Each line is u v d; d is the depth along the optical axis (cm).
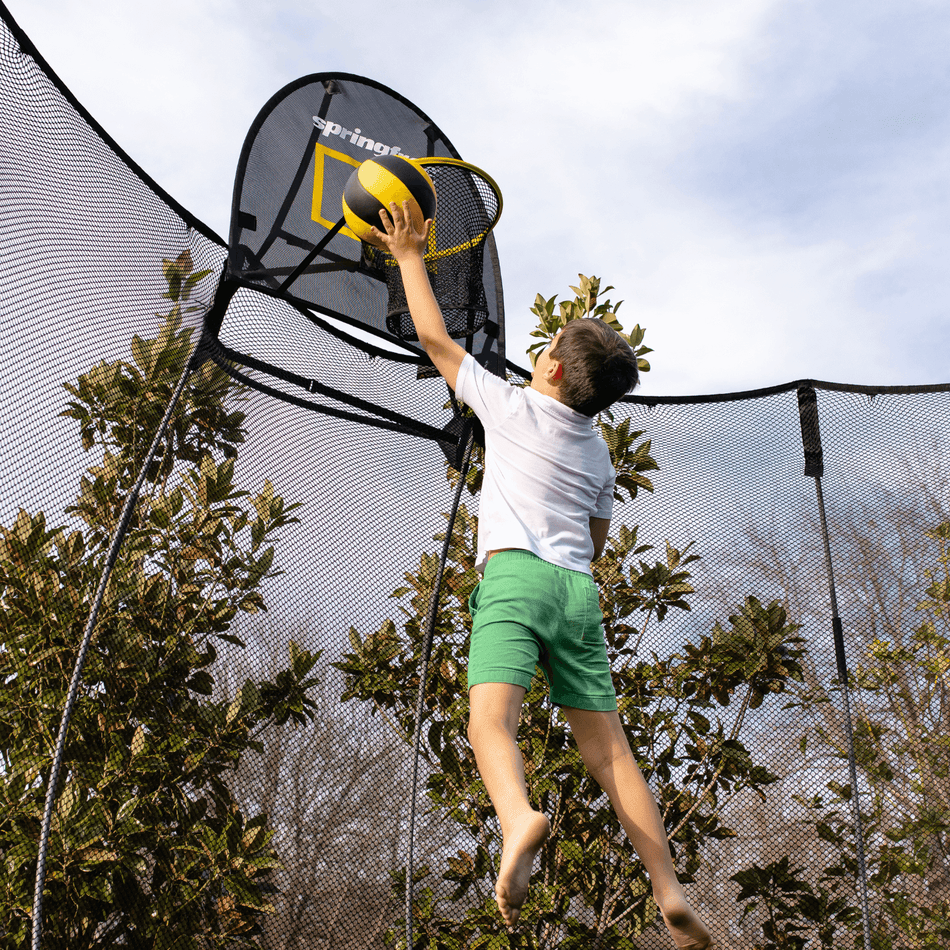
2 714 170
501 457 151
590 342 159
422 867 214
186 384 202
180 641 192
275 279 215
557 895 227
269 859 182
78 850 165
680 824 226
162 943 170
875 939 206
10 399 156
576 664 139
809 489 261
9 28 167
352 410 245
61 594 174
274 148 225
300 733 204
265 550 212
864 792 222
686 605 256
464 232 222
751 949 217
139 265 194
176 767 184
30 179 165
